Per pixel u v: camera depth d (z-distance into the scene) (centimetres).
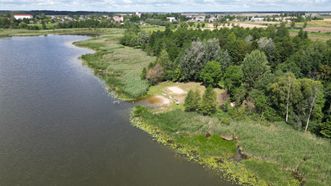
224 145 5331
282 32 12662
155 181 4459
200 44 9225
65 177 4503
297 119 6109
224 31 13275
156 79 8906
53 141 5497
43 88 8338
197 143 5425
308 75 7881
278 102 6431
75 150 5231
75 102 7369
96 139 5619
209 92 6469
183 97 7888
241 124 5966
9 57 12394
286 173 4578
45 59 12219
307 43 10288
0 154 5016
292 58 8606
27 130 5856
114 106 7200
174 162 4947
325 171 4503
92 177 4528
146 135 5816
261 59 7581
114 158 5031
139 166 4825
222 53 9169
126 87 8400
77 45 16112
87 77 9606
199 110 6575
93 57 12450
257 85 7125
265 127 5947
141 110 6781
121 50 14350
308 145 5206
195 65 9031
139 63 11431
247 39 11625
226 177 4550
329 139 5569
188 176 4578
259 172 4603
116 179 4500
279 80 6519
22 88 8269
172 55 10562
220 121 6088
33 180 4409
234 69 8000
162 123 6175
